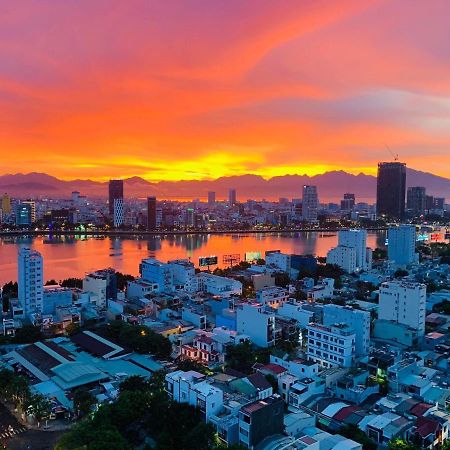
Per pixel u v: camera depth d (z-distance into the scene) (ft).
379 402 394.52
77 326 599.57
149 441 346.33
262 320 554.87
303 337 580.71
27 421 382.63
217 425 331.57
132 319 623.36
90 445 301.63
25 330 560.20
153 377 418.72
